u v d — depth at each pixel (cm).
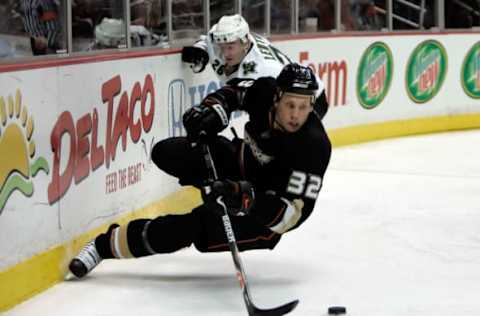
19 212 1129
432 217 1655
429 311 1113
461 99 2828
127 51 1502
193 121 1186
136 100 1469
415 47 2692
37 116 1168
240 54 1456
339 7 2467
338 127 2495
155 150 1248
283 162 1116
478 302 1152
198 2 1791
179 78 1636
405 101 2692
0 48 1184
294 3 2303
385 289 1209
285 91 1069
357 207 1736
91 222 1324
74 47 1367
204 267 1309
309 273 1285
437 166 2200
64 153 1240
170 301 1145
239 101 1216
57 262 1224
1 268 1095
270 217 1112
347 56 2497
